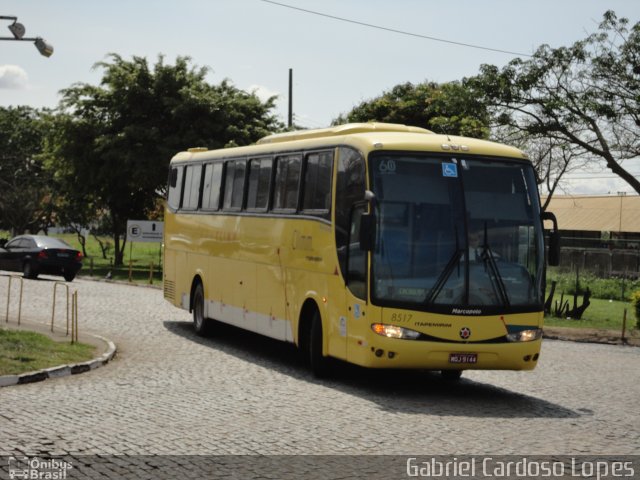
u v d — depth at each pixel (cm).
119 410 1091
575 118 2645
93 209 5778
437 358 1299
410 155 1341
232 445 922
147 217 5394
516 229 1356
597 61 2669
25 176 7488
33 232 7444
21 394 1187
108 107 4816
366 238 1275
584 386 1513
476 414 1179
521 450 954
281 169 1655
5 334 1625
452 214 1329
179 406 1136
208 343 1891
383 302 1291
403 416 1138
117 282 3938
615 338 2500
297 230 1552
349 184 1383
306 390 1325
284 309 1592
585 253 5441
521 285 1341
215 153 2003
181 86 4753
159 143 4628
